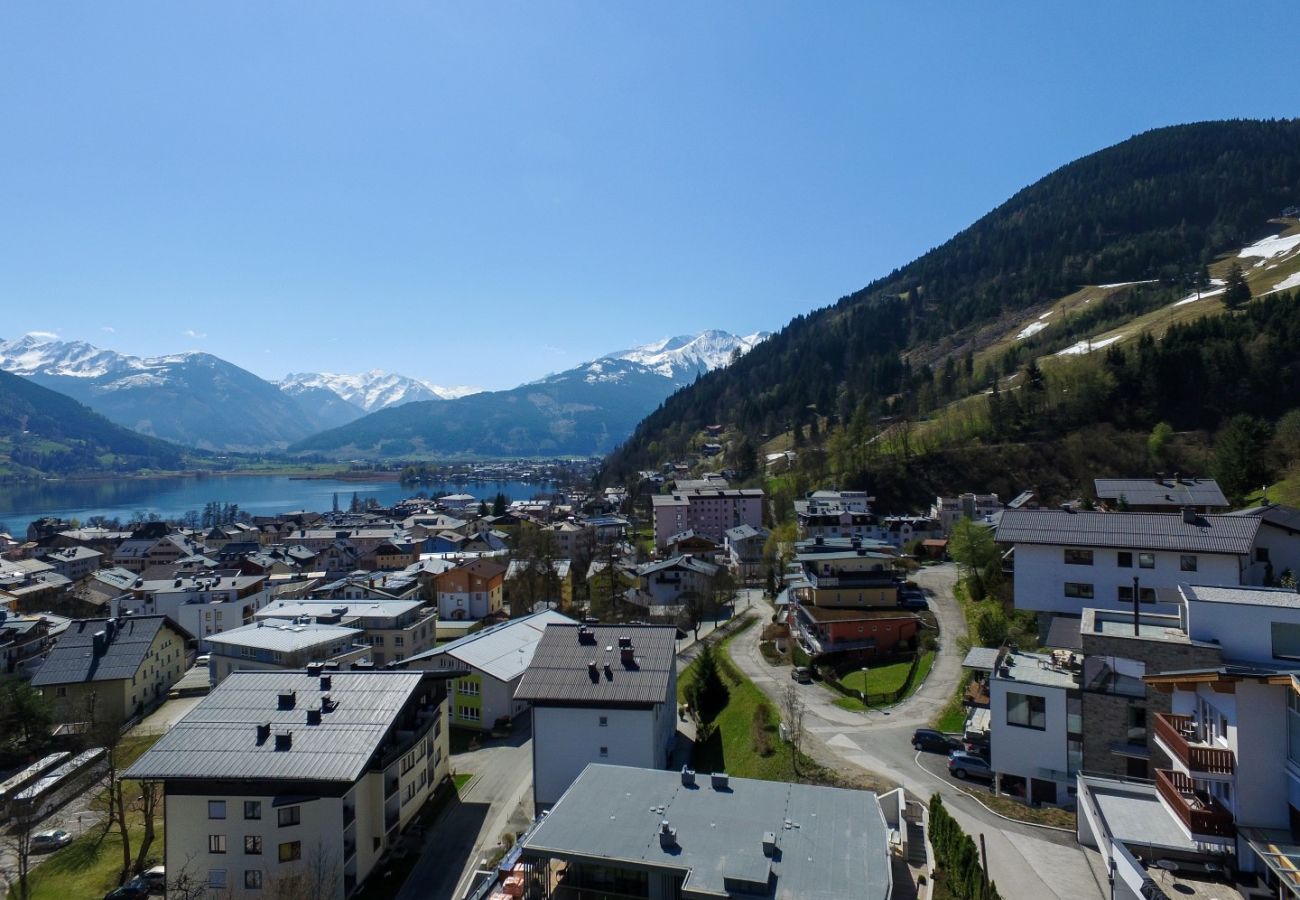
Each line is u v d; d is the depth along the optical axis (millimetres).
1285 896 21141
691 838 27812
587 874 28078
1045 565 53562
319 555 167375
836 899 24062
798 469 168875
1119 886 24891
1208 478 92812
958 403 179750
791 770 41500
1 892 42812
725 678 65438
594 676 45281
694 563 103812
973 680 50625
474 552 149125
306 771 37000
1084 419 137250
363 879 39312
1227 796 23781
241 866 36906
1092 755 34688
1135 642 34094
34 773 58344
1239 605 29266
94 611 115375
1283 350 128125
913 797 37000
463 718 61750
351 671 46125
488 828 44500
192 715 41469
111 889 41938
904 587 82938
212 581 109938
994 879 29031
